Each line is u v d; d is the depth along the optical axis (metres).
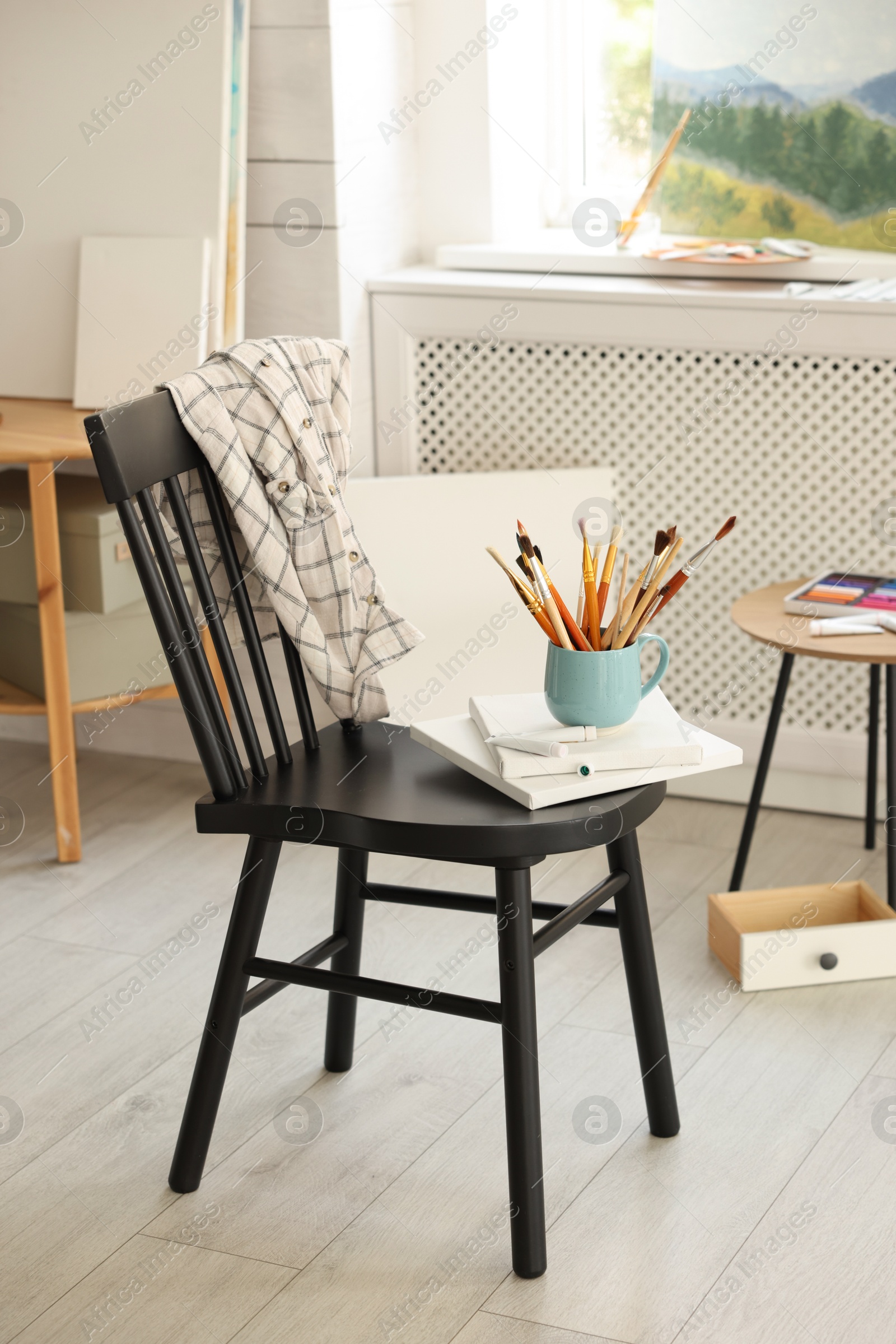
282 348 1.58
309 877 2.38
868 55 2.45
